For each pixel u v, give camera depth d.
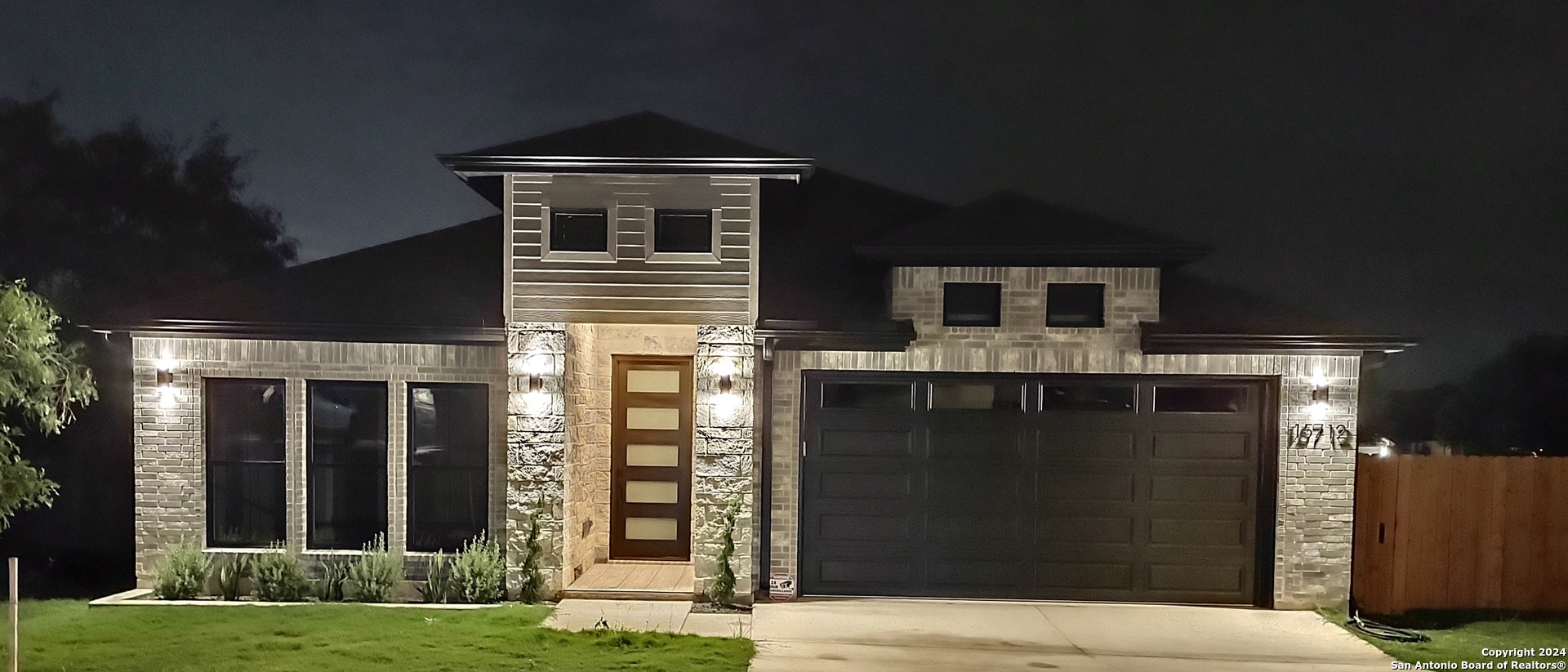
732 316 9.80
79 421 13.88
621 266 9.84
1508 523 9.90
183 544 9.86
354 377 9.98
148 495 9.88
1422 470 9.90
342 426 10.12
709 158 9.55
